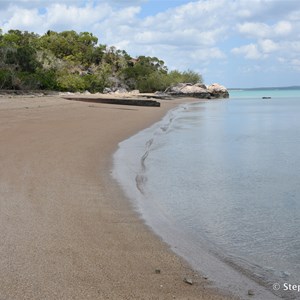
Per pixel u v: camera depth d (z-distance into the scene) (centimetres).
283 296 401
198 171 1021
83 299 373
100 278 418
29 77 5316
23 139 1384
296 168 1073
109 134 1672
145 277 427
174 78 8794
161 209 690
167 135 1784
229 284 422
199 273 445
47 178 862
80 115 2388
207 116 3066
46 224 575
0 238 511
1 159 1041
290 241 551
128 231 570
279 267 469
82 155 1162
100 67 9112
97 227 578
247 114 3350
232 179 935
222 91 8606
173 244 530
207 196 782
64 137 1488
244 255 502
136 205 703
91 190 786
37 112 2380
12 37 7906
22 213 619
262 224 621
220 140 1645
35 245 495
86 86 6862
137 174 955
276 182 910
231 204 729
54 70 6500
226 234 575
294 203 740
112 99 3841
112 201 720
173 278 429
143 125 2128
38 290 386
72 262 452
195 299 386
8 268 429
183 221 630
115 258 472
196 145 1490
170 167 1064
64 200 705
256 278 440
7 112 2278
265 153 1327
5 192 735
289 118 2916
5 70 5169
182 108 4128
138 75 9062
